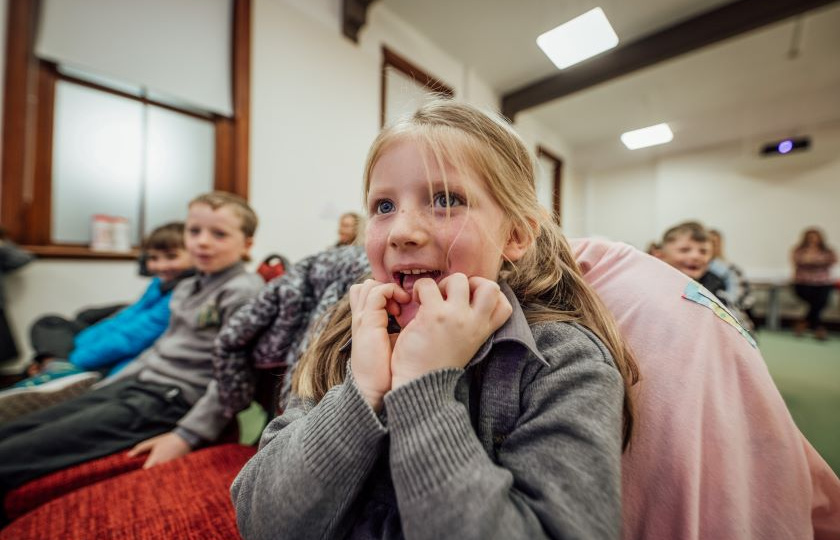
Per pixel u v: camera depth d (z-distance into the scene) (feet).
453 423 1.00
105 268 6.36
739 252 17.16
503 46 12.45
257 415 5.45
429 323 1.10
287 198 8.70
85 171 6.31
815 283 13.19
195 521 1.91
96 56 6.11
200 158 7.58
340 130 9.75
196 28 7.24
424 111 1.41
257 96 8.13
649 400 1.42
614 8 10.73
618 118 17.83
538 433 1.06
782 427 1.34
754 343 1.60
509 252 1.44
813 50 12.56
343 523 1.13
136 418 2.93
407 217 1.23
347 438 1.05
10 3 5.46
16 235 5.63
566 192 20.97
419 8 10.77
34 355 5.41
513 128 1.62
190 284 3.83
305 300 2.80
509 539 0.86
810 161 15.53
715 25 10.73
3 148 5.49
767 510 1.24
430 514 0.89
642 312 1.62
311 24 9.09
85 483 2.50
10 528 1.88
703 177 17.99
